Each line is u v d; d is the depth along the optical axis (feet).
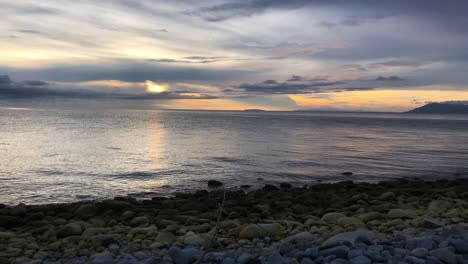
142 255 22.82
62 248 27.07
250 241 26.76
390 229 28.27
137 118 499.51
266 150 130.41
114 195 63.52
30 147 131.95
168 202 48.21
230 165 96.37
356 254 18.62
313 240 24.17
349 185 64.49
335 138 194.18
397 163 106.63
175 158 108.58
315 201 47.21
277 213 39.75
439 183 68.49
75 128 244.63
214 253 20.83
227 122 399.24
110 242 27.04
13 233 33.12
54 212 44.09
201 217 38.29
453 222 29.99
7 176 79.05
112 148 133.08
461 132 271.69
